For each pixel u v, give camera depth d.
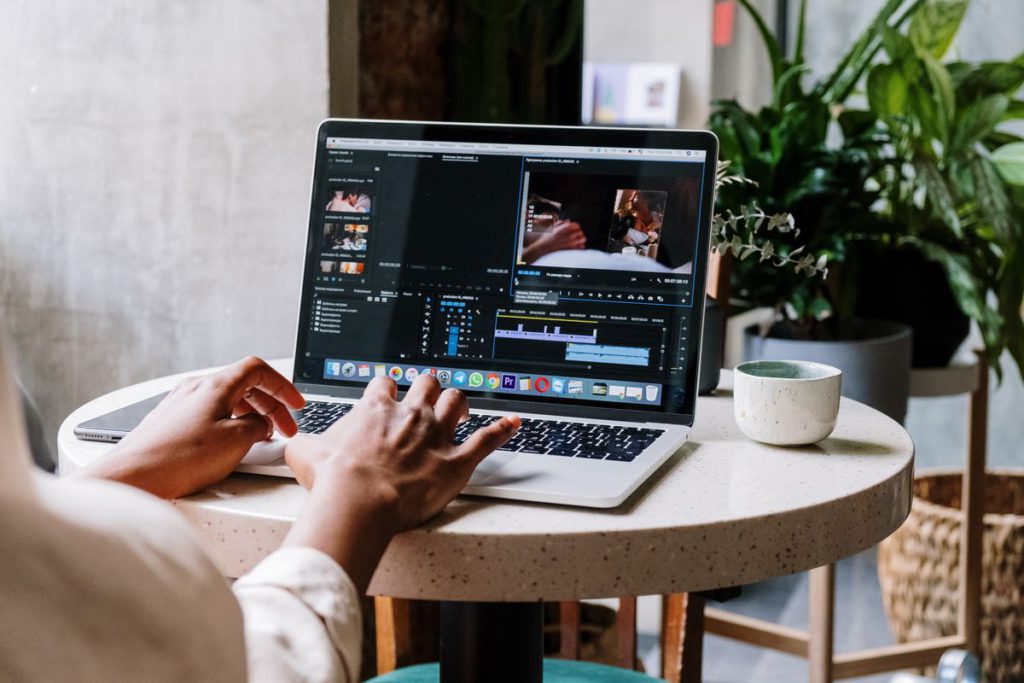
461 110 2.14
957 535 2.21
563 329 1.16
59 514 0.42
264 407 0.99
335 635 0.61
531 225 1.18
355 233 1.23
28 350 2.05
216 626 0.46
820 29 3.46
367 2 1.94
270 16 1.81
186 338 1.96
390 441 0.81
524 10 2.18
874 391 1.97
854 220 2.12
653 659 2.46
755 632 2.03
